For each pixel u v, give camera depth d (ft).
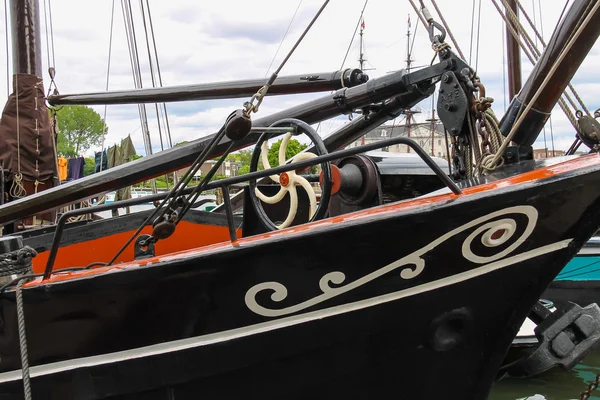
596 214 11.35
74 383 12.10
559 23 12.60
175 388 12.01
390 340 12.05
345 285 11.43
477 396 12.78
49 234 19.27
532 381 25.88
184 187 11.81
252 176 11.53
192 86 20.08
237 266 11.07
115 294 11.40
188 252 11.48
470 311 12.00
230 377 11.97
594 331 15.08
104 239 19.70
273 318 11.57
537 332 15.75
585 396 14.75
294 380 12.12
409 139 10.87
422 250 11.20
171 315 11.53
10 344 12.18
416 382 12.55
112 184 15.58
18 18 31.50
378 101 15.61
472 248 11.32
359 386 12.42
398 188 19.47
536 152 38.78
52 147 31.45
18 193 30.07
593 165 11.05
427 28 14.66
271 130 12.92
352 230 10.85
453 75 13.82
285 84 18.17
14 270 12.23
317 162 11.19
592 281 34.06
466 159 13.94
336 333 11.78
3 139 30.42
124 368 11.91
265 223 14.47
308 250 11.00
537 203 11.01
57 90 27.27
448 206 10.80
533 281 11.90
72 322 11.75
